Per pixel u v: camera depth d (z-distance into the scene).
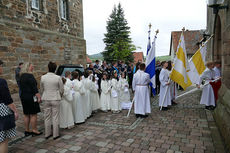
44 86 3.95
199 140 3.61
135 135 3.97
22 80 3.98
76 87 4.86
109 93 6.24
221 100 4.40
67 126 4.50
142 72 5.37
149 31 6.04
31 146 3.57
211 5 4.50
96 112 6.22
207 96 5.95
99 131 4.30
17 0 8.76
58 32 11.65
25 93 3.99
